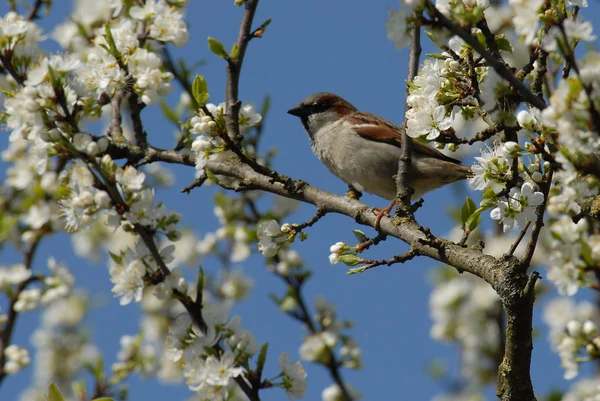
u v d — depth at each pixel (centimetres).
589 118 538
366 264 831
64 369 1398
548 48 555
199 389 719
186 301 738
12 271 1214
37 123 738
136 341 1202
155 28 962
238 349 736
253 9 973
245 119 966
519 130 719
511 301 716
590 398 970
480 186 719
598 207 708
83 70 852
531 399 742
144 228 737
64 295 1216
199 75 850
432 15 626
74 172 729
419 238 805
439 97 791
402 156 898
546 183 710
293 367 749
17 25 831
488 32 717
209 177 929
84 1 1174
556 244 614
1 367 1179
